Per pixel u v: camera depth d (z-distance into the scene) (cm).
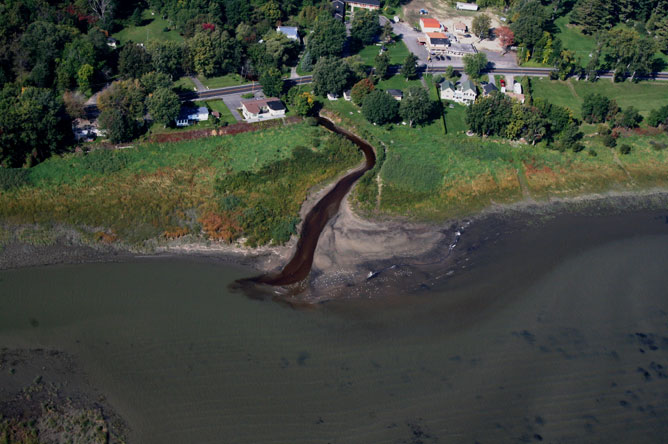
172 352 9012
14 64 14412
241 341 9300
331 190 13212
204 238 11438
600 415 8512
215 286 10400
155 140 13450
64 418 7900
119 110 13150
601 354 9519
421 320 9969
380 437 8000
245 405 8300
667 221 13200
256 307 9994
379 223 12350
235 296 10206
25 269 10394
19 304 9638
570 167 14400
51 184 11931
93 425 7856
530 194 13675
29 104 12162
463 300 10444
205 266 10875
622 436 8225
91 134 13188
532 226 12725
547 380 9006
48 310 9569
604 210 13462
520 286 10881
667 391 8944
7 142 11912
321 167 13638
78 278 10294
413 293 10544
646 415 8562
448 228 12431
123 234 11256
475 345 9544
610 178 14325
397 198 12988
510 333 9812
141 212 11600
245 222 11738
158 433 7856
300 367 8944
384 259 11331
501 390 8800
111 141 13125
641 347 9694
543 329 9944
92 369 8644
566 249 12019
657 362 9431
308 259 11212
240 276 10706
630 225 12975
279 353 9150
